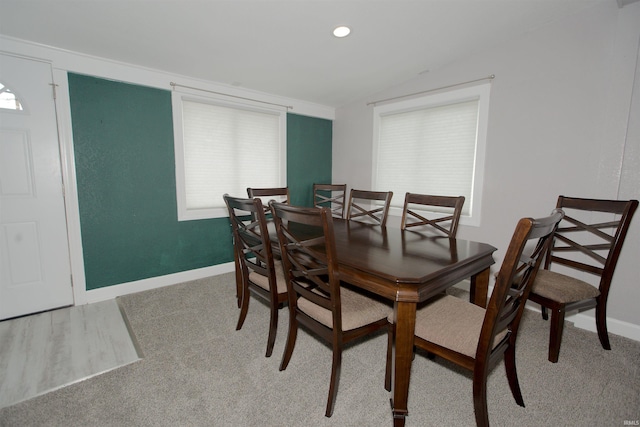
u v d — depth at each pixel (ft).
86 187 8.14
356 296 5.39
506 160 8.58
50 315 7.67
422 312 4.80
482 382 3.92
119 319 7.52
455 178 10.02
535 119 7.95
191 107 10.03
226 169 11.03
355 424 4.45
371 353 6.22
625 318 6.76
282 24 7.07
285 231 4.94
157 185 9.33
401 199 11.61
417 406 4.81
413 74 10.28
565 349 6.30
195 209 10.42
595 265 7.12
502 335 4.36
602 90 6.85
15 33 6.73
